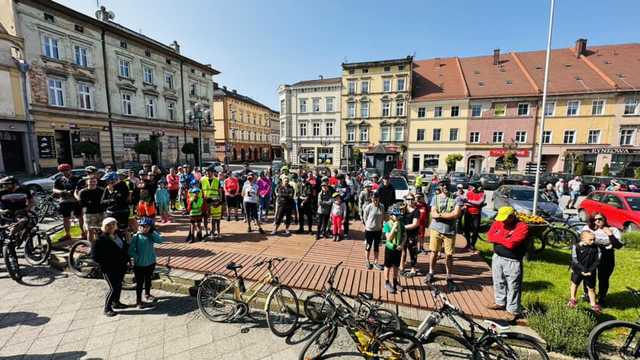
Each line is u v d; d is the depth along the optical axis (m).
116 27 27.36
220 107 49.50
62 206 7.50
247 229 9.44
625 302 5.14
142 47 29.30
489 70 36.56
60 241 7.56
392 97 36.19
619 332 4.09
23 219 6.62
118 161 26.72
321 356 3.99
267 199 10.95
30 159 20.17
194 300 5.38
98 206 6.59
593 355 3.81
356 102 37.69
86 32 23.89
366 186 9.16
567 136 31.58
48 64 21.31
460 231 9.41
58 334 4.34
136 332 4.44
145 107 29.81
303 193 8.96
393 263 5.22
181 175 12.63
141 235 5.02
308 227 9.43
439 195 5.85
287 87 40.81
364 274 6.06
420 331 3.95
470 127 34.09
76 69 23.17
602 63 32.97
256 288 5.21
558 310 4.34
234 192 10.31
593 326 4.11
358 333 3.89
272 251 7.30
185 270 6.16
